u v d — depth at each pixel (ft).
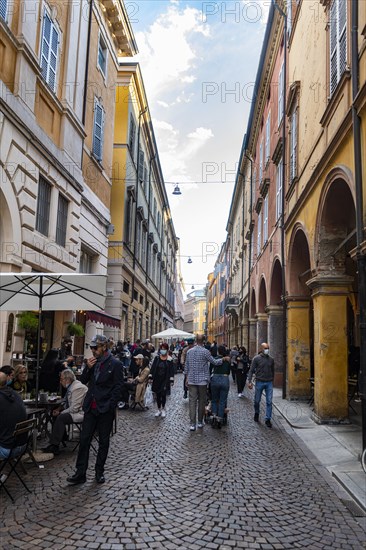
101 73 58.85
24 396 27.76
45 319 43.37
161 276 159.02
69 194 45.34
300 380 46.78
